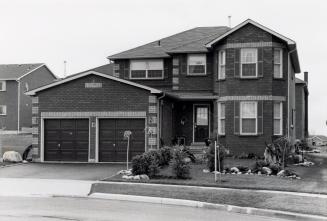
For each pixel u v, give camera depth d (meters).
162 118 28.80
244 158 28.52
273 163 23.44
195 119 32.06
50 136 28.81
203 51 31.53
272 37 28.80
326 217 13.51
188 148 28.50
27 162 28.30
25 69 59.00
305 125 52.34
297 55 30.88
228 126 29.25
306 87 47.12
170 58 33.28
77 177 22.19
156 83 33.41
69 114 28.48
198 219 13.33
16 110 56.75
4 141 35.81
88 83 28.34
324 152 44.34
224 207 15.44
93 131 28.20
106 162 28.05
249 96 28.86
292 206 14.90
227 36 29.39
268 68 28.70
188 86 32.09
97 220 12.95
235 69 29.09
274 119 29.03
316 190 17.56
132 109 27.73
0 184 20.42
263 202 15.62
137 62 33.81
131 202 16.84
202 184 19.08
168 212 14.57
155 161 21.75
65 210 14.77
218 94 30.19
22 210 14.72
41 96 28.92
